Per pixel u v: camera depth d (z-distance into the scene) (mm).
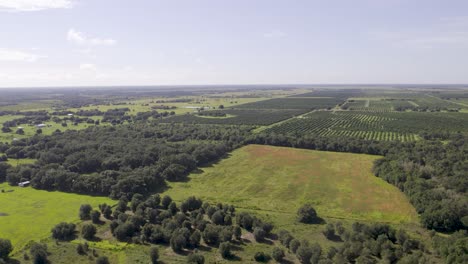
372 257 85000
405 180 131500
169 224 99062
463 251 78125
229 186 139875
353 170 157750
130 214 112312
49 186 136500
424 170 135625
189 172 158625
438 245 86625
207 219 108562
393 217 108000
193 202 114375
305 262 84250
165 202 117438
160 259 87000
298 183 141500
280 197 127375
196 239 93438
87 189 132375
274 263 84688
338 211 113938
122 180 129000
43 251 85312
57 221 108188
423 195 112250
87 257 88062
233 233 97375
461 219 97188
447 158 151500
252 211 115625
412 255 81000
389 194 126625
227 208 113250
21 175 143000
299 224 105625
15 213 113812
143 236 95688
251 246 93188
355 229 97750
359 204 118750
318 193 130000
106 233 100812
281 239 94500
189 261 82500
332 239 96062
